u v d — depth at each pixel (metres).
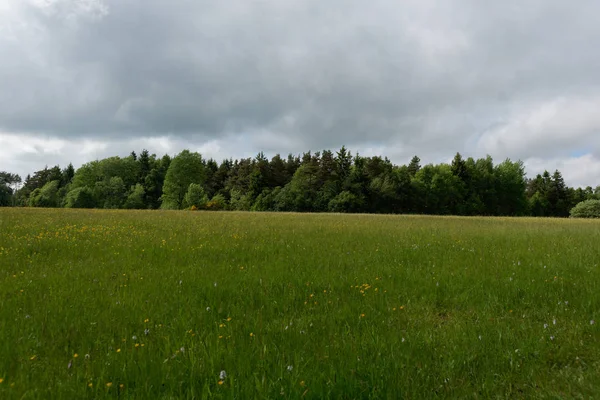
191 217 25.58
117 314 4.52
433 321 4.52
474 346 3.63
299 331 3.94
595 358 3.44
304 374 2.97
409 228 17.89
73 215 24.28
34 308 4.66
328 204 79.12
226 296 5.41
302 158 110.31
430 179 90.25
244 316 4.53
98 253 9.02
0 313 4.39
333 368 3.06
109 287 5.80
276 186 94.69
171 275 6.63
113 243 10.69
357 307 4.88
